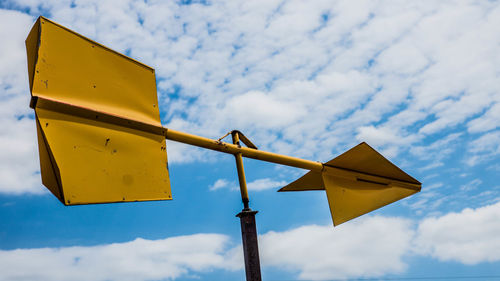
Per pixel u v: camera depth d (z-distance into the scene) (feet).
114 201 9.95
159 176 11.12
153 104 11.93
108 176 10.05
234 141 13.47
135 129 11.14
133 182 10.49
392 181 17.62
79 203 9.30
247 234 12.01
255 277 11.55
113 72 11.22
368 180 17.07
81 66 10.53
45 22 10.02
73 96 10.11
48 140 9.24
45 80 9.66
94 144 10.08
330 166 16.19
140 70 11.94
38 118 9.25
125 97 11.26
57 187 9.58
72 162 9.49
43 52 9.77
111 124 10.66
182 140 11.98
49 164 9.68
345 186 16.44
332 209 15.72
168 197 11.08
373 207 16.78
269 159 14.11
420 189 18.07
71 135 9.72
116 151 10.45
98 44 11.12
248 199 12.63
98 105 10.54
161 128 11.57
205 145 12.41
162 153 11.44
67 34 10.46
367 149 15.76
